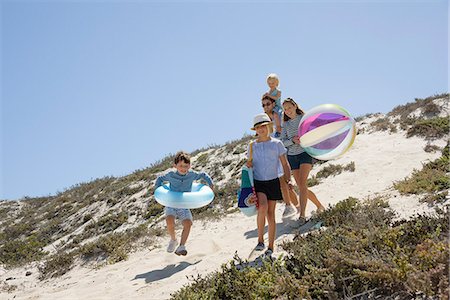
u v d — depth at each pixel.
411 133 13.58
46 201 24.78
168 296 5.48
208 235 9.09
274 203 5.98
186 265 6.95
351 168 11.46
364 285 4.00
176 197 7.33
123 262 8.54
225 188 14.16
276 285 4.35
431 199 6.37
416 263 3.98
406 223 5.11
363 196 8.66
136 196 18.02
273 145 5.98
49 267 9.56
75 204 20.77
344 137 6.25
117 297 5.91
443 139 12.38
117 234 10.84
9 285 9.11
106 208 17.97
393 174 10.16
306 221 7.15
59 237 16.56
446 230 4.71
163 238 9.91
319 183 11.14
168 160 22.64
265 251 5.72
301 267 4.74
